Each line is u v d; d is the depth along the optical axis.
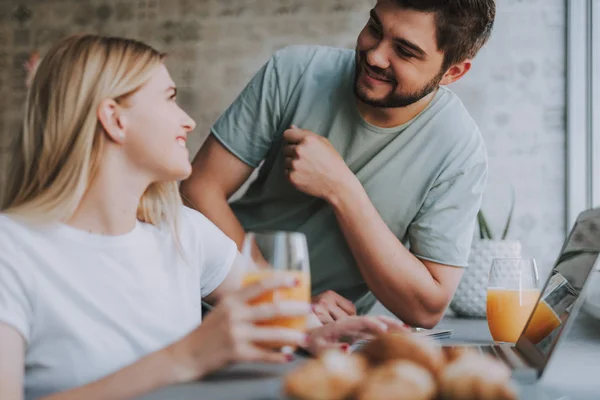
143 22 3.45
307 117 1.81
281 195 1.87
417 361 0.65
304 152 1.69
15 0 3.59
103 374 0.98
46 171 1.03
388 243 1.68
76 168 1.02
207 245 1.25
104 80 1.02
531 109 3.08
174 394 0.72
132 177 1.06
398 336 0.67
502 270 1.37
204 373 0.78
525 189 3.07
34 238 0.98
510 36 3.10
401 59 1.55
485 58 3.11
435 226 1.75
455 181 1.76
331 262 1.84
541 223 3.05
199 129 3.38
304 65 1.83
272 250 0.83
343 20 3.25
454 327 1.71
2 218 0.99
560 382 0.90
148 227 1.15
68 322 0.97
